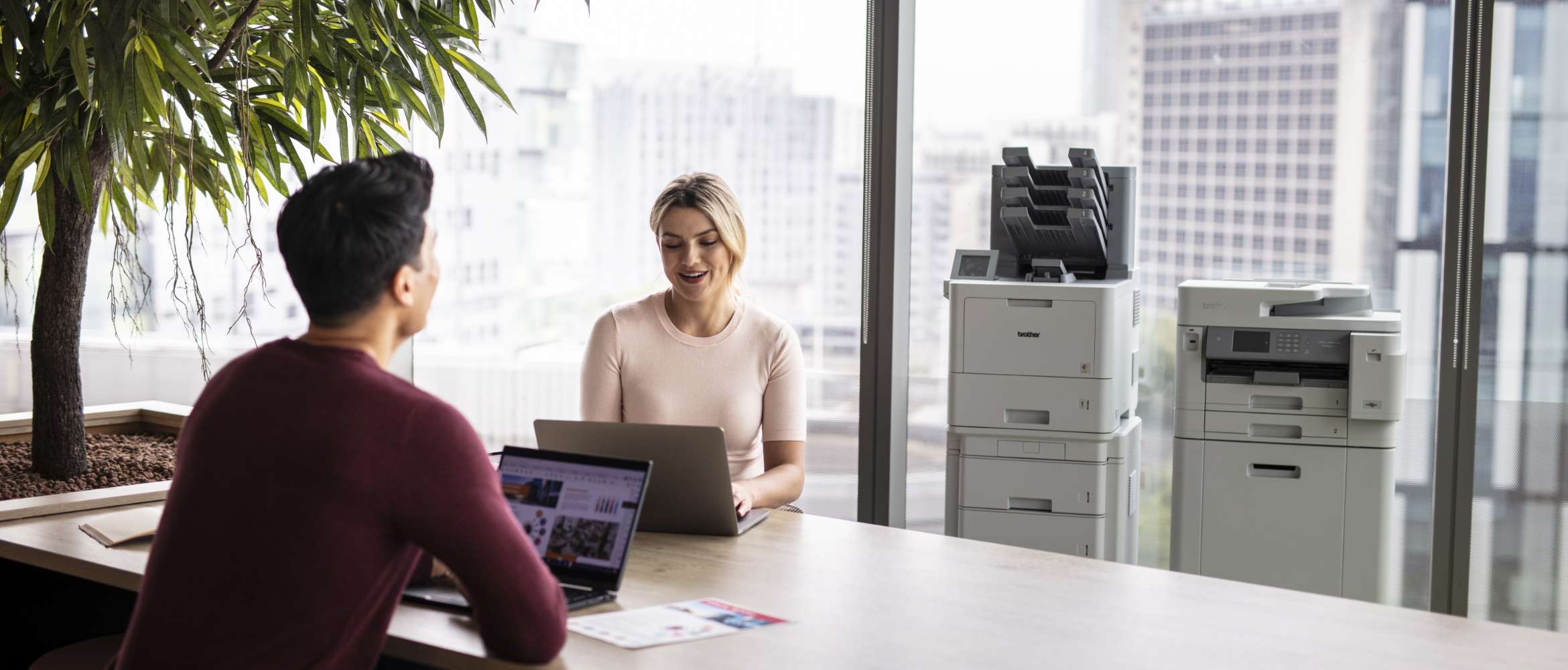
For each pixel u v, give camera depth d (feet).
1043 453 10.70
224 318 14.71
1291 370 10.41
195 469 4.67
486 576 4.67
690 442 6.98
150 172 7.92
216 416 4.69
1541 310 11.01
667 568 6.54
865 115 12.04
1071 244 11.05
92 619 8.17
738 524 7.36
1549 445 11.09
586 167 13.93
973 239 12.62
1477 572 11.44
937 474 12.91
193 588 4.57
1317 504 10.33
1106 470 10.64
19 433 9.80
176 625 4.58
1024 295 10.60
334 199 4.73
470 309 14.49
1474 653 5.29
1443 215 11.23
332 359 4.70
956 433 10.89
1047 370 10.61
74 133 7.62
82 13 7.16
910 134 12.35
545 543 6.22
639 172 13.75
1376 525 10.19
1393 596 11.75
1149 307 12.23
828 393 13.17
